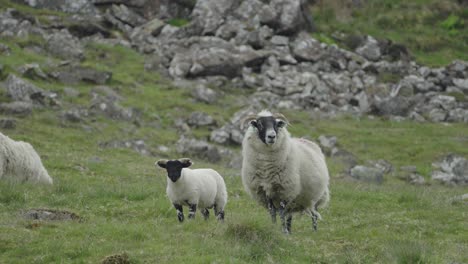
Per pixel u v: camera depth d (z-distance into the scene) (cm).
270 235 1371
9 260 1219
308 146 1684
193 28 6469
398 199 2291
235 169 3588
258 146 1545
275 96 5375
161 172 3009
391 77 6166
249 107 4903
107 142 3719
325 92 5603
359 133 4784
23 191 1870
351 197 2342
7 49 5162
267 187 1566
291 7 6619
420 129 4988
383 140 4622
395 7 8119
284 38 6406
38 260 1220
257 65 5969
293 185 1559
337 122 5072
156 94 5100
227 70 5772
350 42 6881
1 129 3562
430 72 6238
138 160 3369
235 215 1509
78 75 4994
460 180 3919
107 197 2022
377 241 1489
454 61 6316
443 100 5547
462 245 1501
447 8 8081
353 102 5538
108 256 1204
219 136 4319
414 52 7100
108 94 4766
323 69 6109
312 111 5272
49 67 5047
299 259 1285
